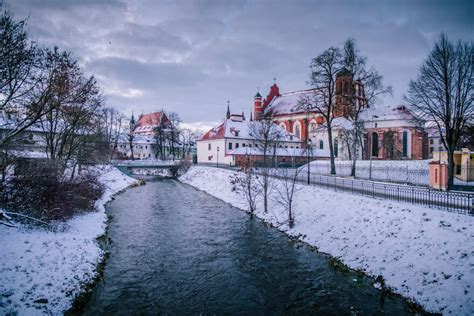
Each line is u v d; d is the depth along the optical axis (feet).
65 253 52.90
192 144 377.91
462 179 103.04
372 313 40.83
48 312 37.52
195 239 73.77
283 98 308.40
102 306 43.04
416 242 51.34
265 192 97.71
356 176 128.57
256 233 78.79
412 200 66.13
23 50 51.24
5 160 66.18
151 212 103.24
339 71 126.52
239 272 54.95
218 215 99.35
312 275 53.21
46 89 59.36
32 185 65.77
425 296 41.57
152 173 271.28
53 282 43.50
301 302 44.42
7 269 42.34
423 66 96.17
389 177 120.88
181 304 44.11
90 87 74.95
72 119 86.69
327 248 63.93
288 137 254.47
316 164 178.81
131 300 44.91
